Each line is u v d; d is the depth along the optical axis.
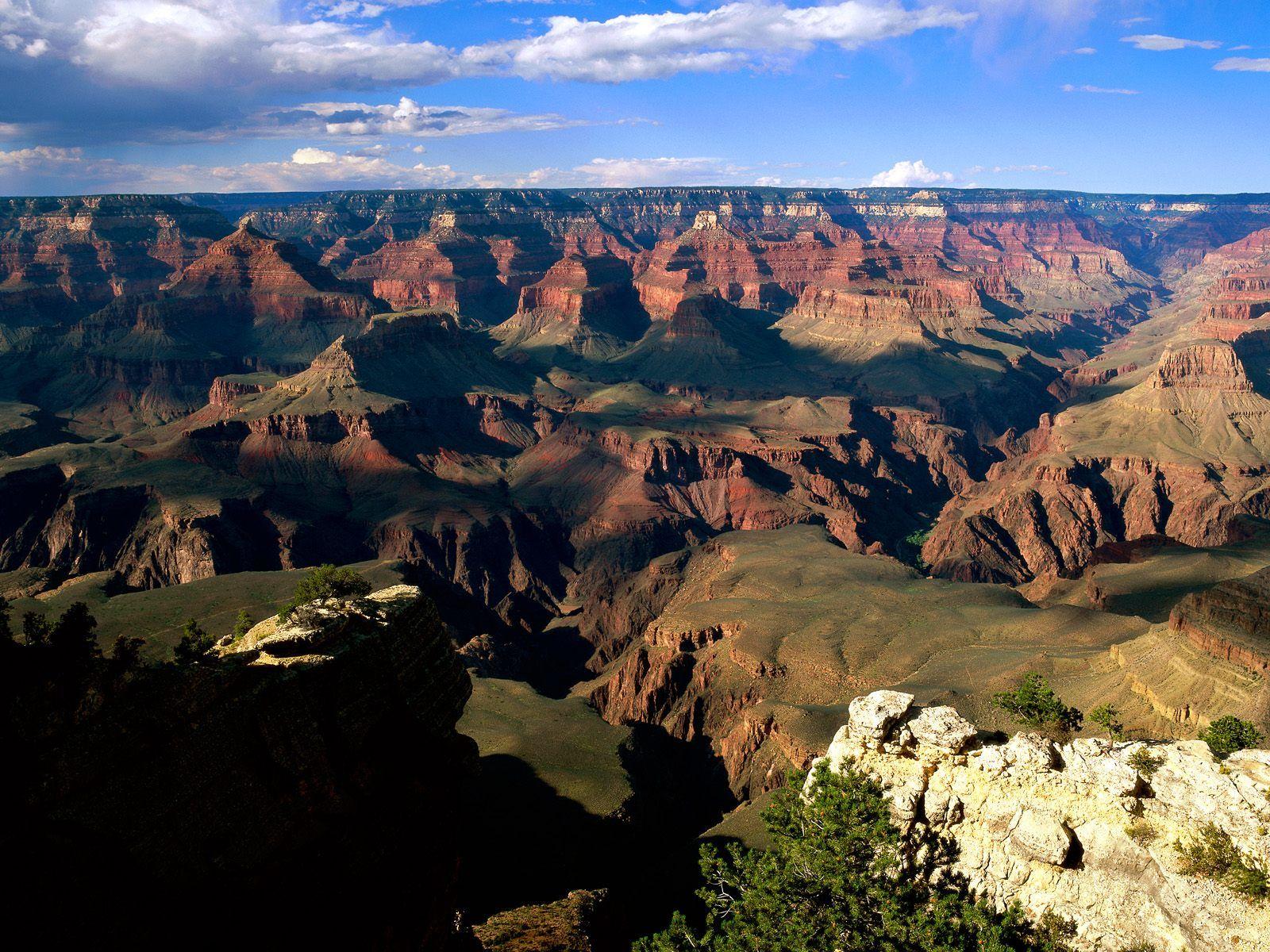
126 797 34.62
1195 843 40.59
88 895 32.94
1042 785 44.56
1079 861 43.16
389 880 44.50
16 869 31.48
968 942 42.62
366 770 44.09
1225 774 41.88
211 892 36.69
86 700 33.91
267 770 39.59
